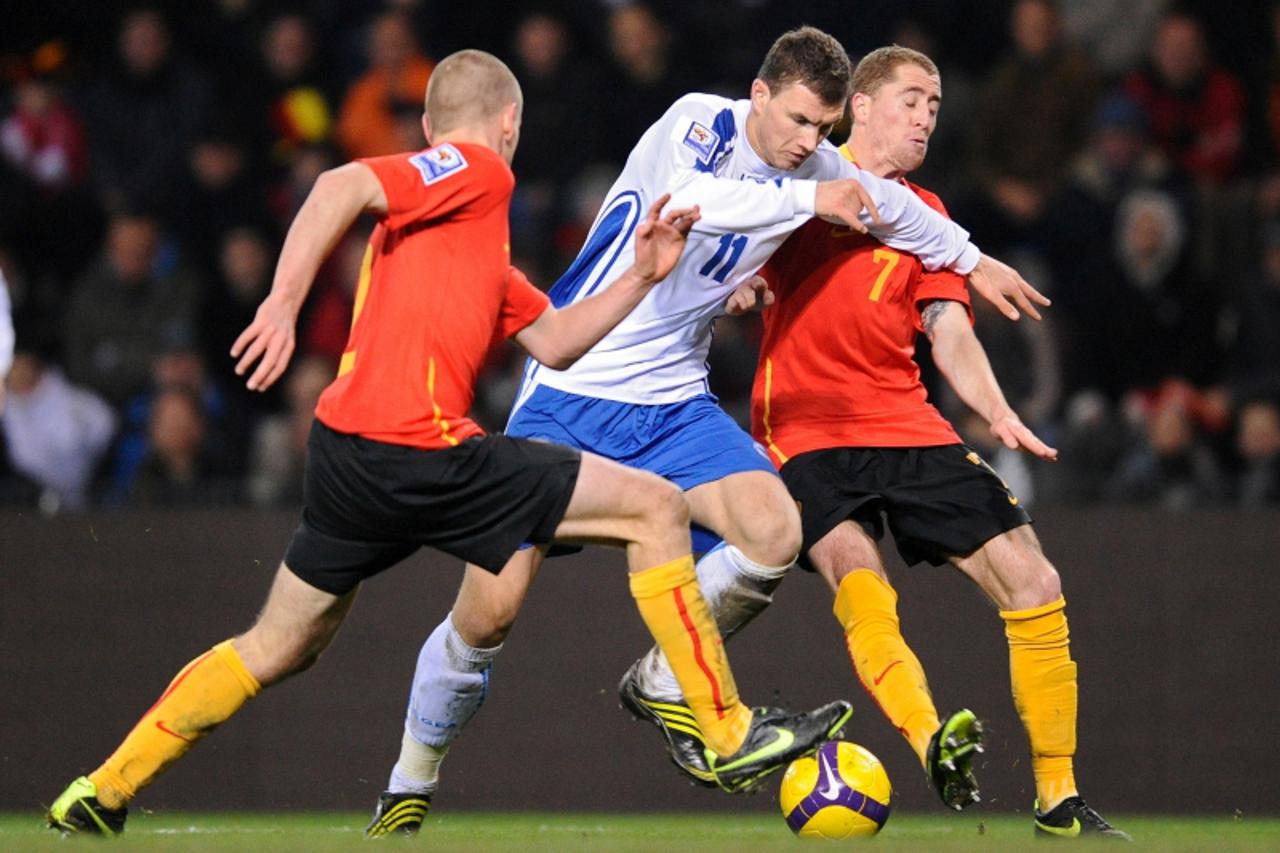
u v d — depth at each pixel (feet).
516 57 125.90
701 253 56.95
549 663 84.74
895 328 60.39
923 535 59.21
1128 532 84.84
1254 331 110.22
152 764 51.39
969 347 60.13
